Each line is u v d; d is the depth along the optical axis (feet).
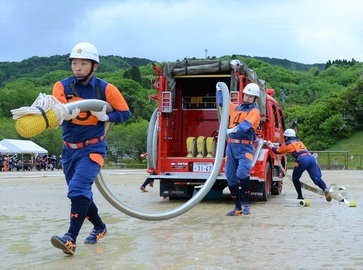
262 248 19.17
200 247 19.38
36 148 166.61
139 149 223.51
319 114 281.74
